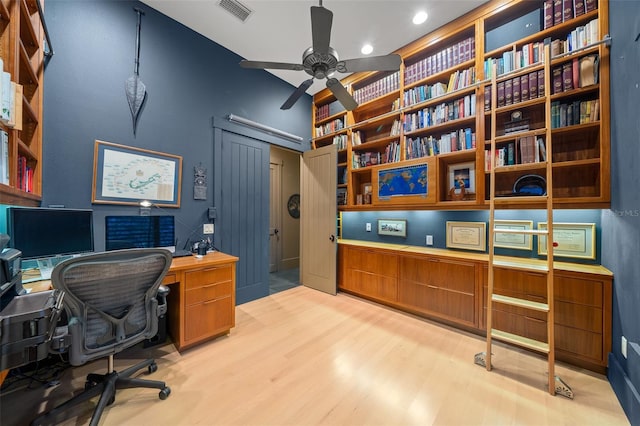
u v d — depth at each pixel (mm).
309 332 2453
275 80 3660
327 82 2283
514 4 2258
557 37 2172
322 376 1793
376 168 3340
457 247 2828
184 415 1443
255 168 3436
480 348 2170
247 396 1594
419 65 2959
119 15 2312
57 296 1168
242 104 3262
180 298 2078
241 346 2197
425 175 2867
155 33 2529
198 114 2859
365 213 3775
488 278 2111
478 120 2479
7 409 1481
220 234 3047
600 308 1772
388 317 2809
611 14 1790
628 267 1506
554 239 2221
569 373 1811
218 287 2301
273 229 5113
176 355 2051
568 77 2025
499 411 1479
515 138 2314
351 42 2932
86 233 1975
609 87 1813
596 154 2035
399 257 2949
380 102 3465
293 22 2646
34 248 1676
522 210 2449
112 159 2275
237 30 2783
